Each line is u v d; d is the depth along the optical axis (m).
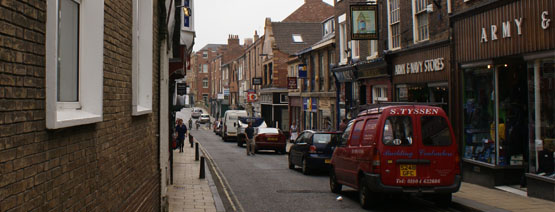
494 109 12.39
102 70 4.36
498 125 12.35
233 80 71.25
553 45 9.98
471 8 13.06
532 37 10.69
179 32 14.01
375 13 18.53
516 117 12.46
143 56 7.37
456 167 9.68
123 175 5.50
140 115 6.63
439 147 9.66
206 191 12.82
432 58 15.92
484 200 10.43
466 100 13.93
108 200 4.79
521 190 11.56
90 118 3.95
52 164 3.31
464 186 12.81
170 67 12.95
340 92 28.22
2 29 2.63
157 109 8.91
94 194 4.29
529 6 10.77
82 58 4.30
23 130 2.88
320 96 32.22
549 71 10.38
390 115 9.73
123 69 5.48
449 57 14.69
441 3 15.19
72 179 3.71
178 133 27.30
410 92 17.88
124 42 5.54
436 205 10.48
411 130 9.68
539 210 9.22
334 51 29.97
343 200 11.48
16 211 2.78
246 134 26.56
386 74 19.83
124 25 5.54
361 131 10.72
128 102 5.78
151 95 7.35
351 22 18.47
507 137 12.38
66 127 3.51
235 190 13.31
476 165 13.15
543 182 10.38
